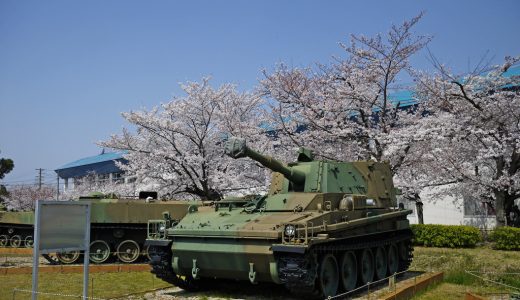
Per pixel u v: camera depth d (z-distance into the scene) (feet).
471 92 72.54
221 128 87.10
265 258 37.81
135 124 89.71
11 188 200.13
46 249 31.60
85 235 34.32
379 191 52.90
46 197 193.06
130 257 67.77
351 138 77.10
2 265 62.95
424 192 95.61
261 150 82.12
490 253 67.97
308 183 46.62
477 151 76.43
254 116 94.32
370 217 45.44
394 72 76.54
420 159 77.82
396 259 54.19
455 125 69.87
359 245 44.60
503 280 48.14
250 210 43.65
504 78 73.31
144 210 67.46
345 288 43.29
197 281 46.11
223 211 45.16
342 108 77.25
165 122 86.58
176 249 41.78
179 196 98.89
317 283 39.47
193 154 89.20
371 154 75.56
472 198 92.68
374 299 39.91
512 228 70.90
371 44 75.36
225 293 44.21
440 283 49.37
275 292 44.52
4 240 83.82
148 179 91.40
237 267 39.81
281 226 37.37
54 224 32.27
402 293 40.93
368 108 77.00
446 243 75.46
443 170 80.43
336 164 48.96
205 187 90.12
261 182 91.40
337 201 44.57
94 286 47.98
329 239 37.88
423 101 79.00
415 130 72.02
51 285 48.26
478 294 42.73
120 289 46.42
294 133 80.18
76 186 164.04
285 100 79.36
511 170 73.46
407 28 74.49
